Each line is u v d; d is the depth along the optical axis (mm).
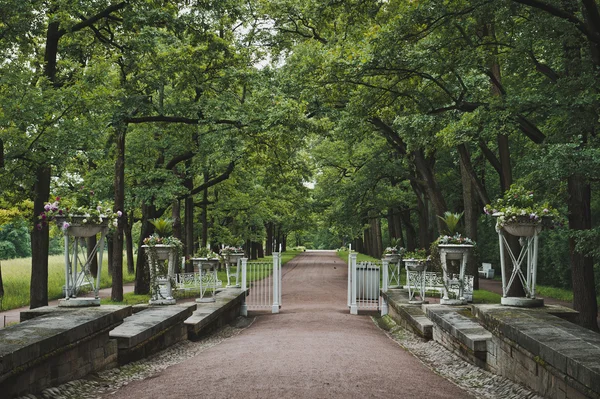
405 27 14289
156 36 18906
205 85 21656
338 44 17891
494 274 40438
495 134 14109
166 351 9938
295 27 25828
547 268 30109
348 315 18375
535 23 13406
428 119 17188
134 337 8156
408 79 16891
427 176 24203
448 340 9844
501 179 19578
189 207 33656
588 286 14742
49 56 17391
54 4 16172
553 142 13547
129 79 20312
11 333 5996
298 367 7242
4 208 23391
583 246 13195
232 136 21594
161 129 23578
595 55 13742
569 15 12305
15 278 29969
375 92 17016
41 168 16016
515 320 6969
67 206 8344
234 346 10359
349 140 23703
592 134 13633
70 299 8219
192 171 25766
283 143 22516
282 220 59281
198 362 8195
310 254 83938
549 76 15977
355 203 35562
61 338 6082
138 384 6668
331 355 8570
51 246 79562
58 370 6145
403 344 11742
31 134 15820
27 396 5418
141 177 23375
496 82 17328
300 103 21281
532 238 8781
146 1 17203
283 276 38719
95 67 16547
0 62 16234
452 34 15297
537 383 5855
